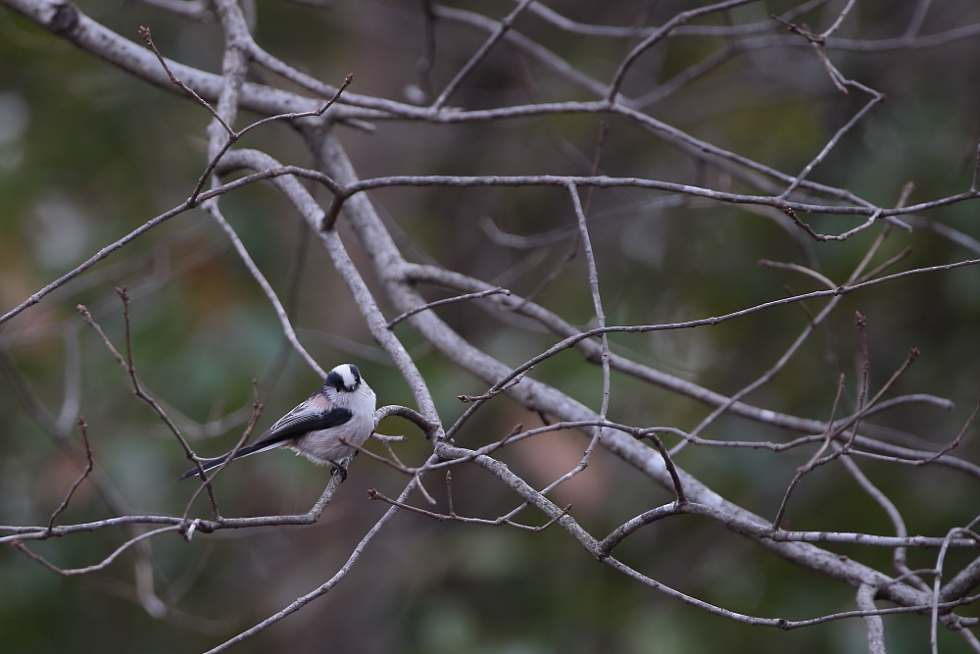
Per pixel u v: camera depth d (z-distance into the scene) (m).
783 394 12.75
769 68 14.55
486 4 15.75
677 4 15.44
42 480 12.45
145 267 13.20
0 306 12.39
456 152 15.48
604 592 12.20
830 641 10.85
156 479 12.88
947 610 5.69
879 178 12.59
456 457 6.28
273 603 13.37
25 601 12.13
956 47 13.64
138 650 13.20
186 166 13.95
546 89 15.33
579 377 11.91
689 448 12.27
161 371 12.59
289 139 14.55
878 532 11.29
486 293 7.17
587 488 11.27
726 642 11.28
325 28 15.33
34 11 8.88
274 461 12.73
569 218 15.29
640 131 15.12
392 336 7.50
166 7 10.14
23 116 13.53
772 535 5.89
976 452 11.90
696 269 13.58
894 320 12.66
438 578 12.53
